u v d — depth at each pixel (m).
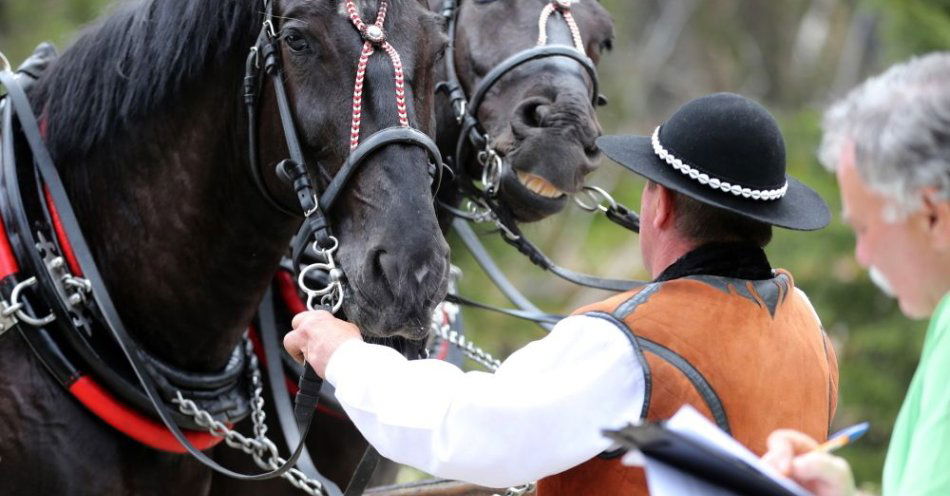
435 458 3.72
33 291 4.56
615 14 23.62
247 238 4.74
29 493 4.54
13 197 4.62
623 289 5.77
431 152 4.29
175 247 4.71
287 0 4.34
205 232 4.70
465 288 15.19
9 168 4.69
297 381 5.73
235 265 4.77
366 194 4.17
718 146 3.76
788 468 3.08
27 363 4.57
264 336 5.51
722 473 3.02
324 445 6.03
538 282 18.12
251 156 4.55
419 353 4.58
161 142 4.67
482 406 3.65
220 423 4.79
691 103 3.88
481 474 3.69
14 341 4.58
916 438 3.04
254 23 4.52
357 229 4.19
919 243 3.09
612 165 19.27
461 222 6.46
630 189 18.89
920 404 3.12
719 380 3.66
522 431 3.63
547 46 5.96
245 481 5.75
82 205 4.77
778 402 3.79
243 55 4.56
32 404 4.54
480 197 6.27
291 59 4.32
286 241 4.84
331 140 4.27
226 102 4.62
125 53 4.70
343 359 3.87
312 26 4.28
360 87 4.22
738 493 3.05
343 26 4.27
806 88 24.97
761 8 24.75
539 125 5.75
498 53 6.08
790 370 3.86
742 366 3.72
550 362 3.70
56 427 4.56
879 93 3.10
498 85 6.02
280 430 5.73
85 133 4.73
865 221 3.17
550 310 17.55
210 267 4.74
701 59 24.39
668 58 24.33
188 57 4.59
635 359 3.63
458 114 6.12
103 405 4.58
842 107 3.23
